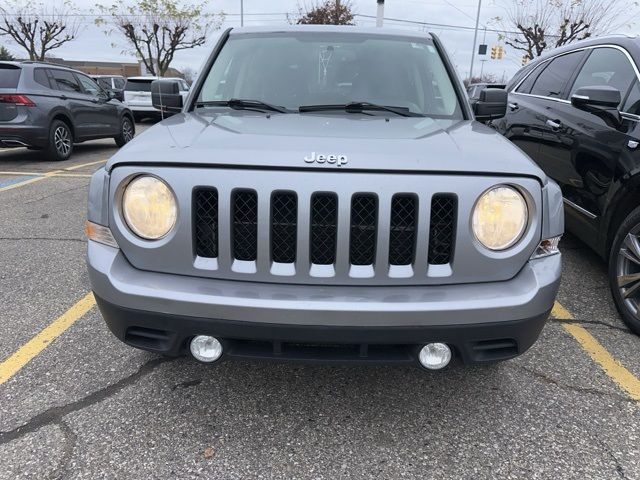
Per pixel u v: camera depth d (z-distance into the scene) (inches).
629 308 125.5
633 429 92.1
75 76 398.3
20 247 179.2
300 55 126.9
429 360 80.4
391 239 78.5
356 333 75.8
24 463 81.6
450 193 76.6
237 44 132.9
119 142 460.1
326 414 95.3
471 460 84.6
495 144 89.3
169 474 80.6
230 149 79.7
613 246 129.2
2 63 339.9
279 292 77.0
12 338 118.5
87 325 124.9
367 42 131.5
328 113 110.7
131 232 80.3
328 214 77.3
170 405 96.5
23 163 357.4
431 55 130.5
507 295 78.1
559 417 95.3
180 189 77.3
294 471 81.8
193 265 79.0
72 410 94.2
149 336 81.0
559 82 184.5
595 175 141.7
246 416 94.1
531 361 113.7
